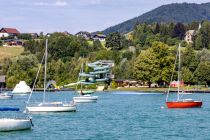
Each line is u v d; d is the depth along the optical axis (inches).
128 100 6368.1
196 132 2832.2
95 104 5546.3
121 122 3403.1
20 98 7160.4
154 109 4677.7
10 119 2706.7
